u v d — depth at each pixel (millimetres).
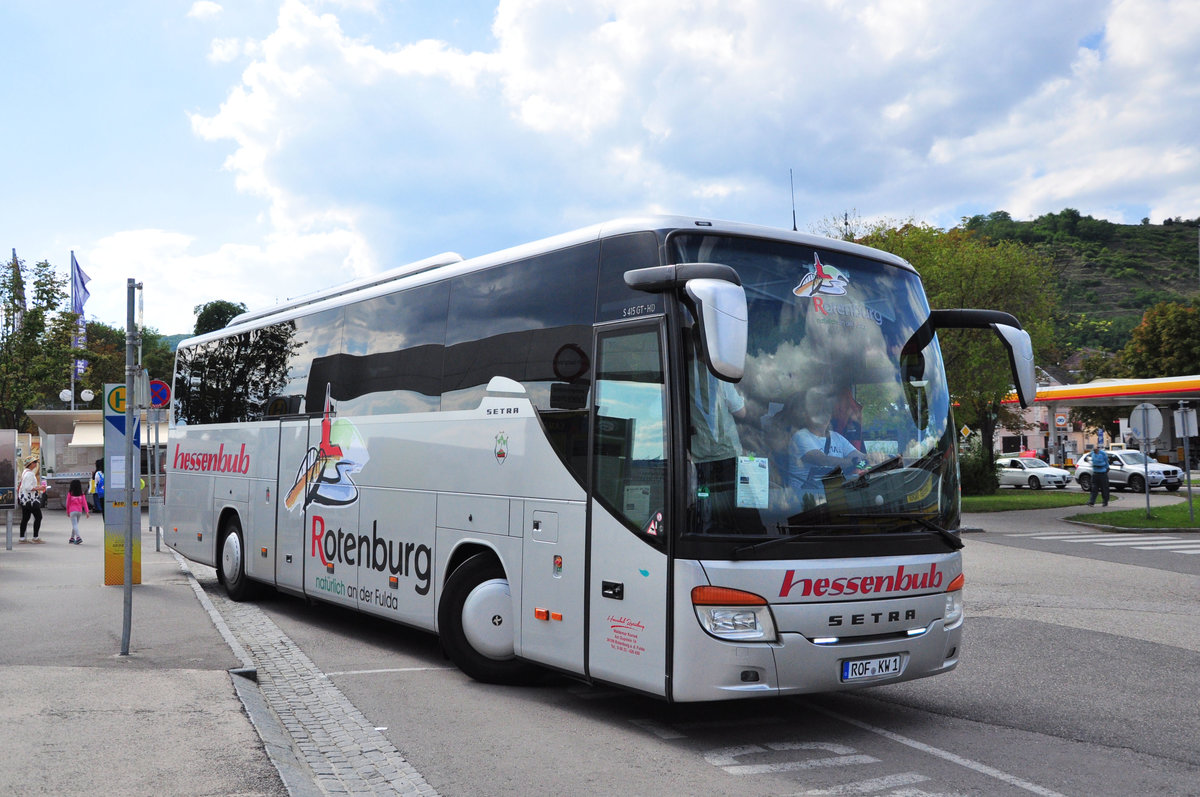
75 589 14141
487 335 8711
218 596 14086
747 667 6270
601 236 7543
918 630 6910
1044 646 10523
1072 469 56906
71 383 47312
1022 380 7445
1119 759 6422
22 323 39344
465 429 8812
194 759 5773
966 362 35656
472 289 9047
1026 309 37406
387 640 10781
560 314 7824
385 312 10445
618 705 7820
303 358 12055
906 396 7297
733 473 6488
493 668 8453
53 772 5512
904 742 6781
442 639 8742
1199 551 21062
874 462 6949
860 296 7371
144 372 13797
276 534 12266
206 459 14516
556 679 8773
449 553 8898
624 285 7184
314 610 12945
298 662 9500
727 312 5902
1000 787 5820
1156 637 11062
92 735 6242
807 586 6441
